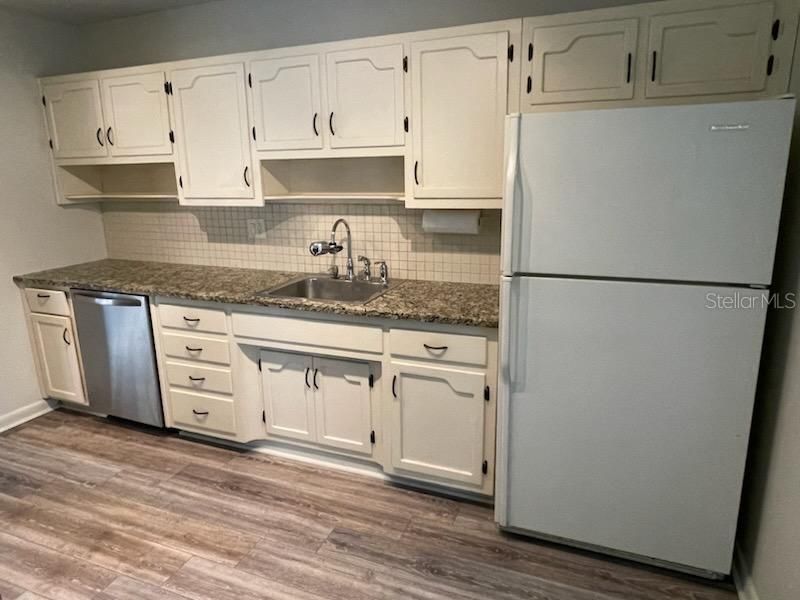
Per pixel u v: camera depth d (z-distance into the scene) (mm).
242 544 2092
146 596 1833
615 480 1864
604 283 1723
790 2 1730
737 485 1721
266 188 2721
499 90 2127
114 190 3490
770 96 1815
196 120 2723
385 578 1908
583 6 2246
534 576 1911
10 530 2184
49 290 3014
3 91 2912
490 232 2574
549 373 1854
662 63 1908
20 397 3152
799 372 1541
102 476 2570
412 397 2262
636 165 1612
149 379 2844
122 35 3160
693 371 1687
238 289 2648
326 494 2416
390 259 2816
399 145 2340
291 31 2754
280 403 2613
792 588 1478
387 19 2555
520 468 1980
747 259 1562
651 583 1876
